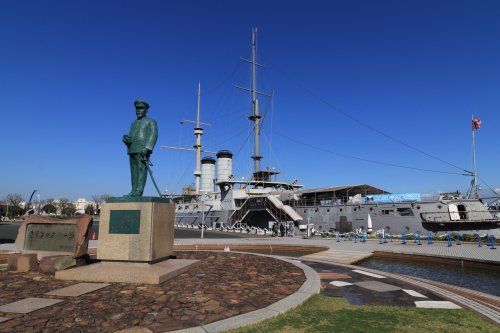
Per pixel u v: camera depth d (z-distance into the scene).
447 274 18.03
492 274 17.89
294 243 31.31
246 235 46.84
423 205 37.16
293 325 7.15
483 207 34.59
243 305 8.48
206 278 11.83
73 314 7.64
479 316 8.09
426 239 34.16
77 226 13.41
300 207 49.50
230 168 67.62
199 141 80.94
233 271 13.45
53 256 12.76
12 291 9.76
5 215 114.69
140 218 12.15
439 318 7.84
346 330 6.90
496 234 33.25
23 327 6.80
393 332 6.84
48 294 9.38
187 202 79.62
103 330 6.68
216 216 64.31
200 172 80.75
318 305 8.82
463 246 26.91
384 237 32.81
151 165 13.60
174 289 10.08
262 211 57.84
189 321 7.25
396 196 39.91
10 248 23.53
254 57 65.69
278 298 9.22
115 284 10.70
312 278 12.04
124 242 12.14
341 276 13.77
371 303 9.48
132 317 7.46
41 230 13.73
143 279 10.88
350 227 42.94
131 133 13.66
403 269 19.62
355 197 45.00
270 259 17.56
